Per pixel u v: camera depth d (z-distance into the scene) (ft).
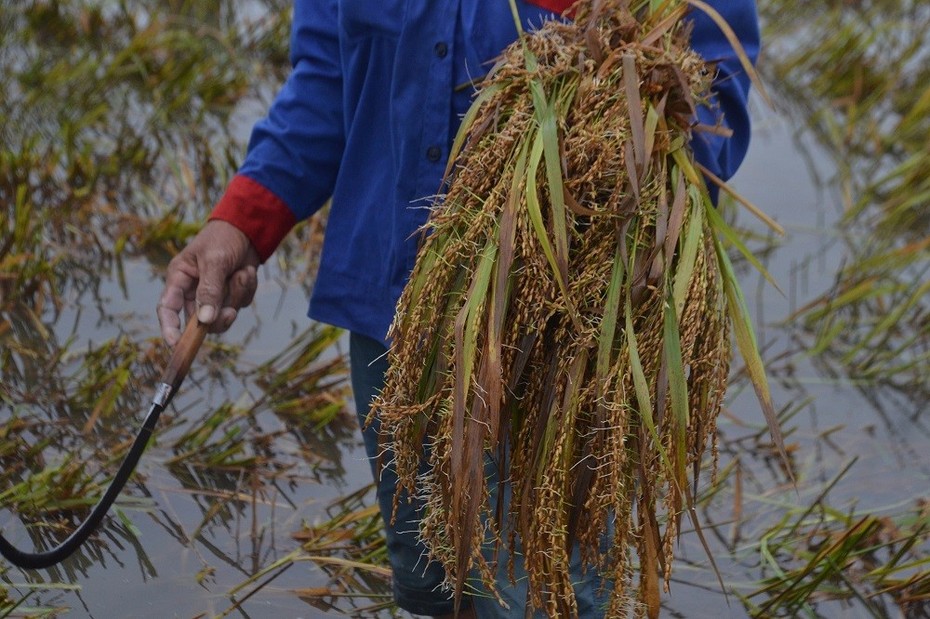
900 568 9.45
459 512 5.75
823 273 15.20
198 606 8.55
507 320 5.76
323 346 11.70
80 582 8.67
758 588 9.43
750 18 6.59
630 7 6.18
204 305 7.06
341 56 7.00
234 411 11.02
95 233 13.83
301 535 9.48
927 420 12.28
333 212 7.09
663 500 6.24
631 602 6.04
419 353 5.94
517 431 5.92
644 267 5.73
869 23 23.26
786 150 19.10
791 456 11.45
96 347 11.75
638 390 5.58
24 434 10.25
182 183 15.48
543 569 5.91
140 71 18.34
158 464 10.14
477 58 6.37
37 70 17.31
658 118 5.76
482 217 5.79
